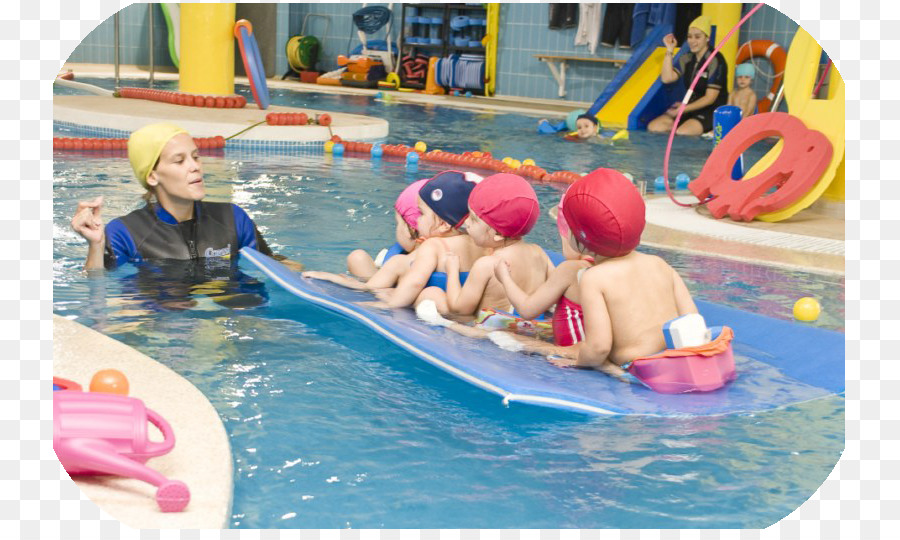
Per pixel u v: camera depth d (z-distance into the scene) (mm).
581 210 3035
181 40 11352
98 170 6957
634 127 12789
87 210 3912
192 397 2535
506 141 10680
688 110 12422
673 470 2412
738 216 6199
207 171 7309
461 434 2609
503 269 3494
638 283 3100
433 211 3848
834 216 6527
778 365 3264
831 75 6691
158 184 4230
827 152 6141
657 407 2830
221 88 11422
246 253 4211
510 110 14469
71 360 2750
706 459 2482
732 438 2621
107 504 1977
